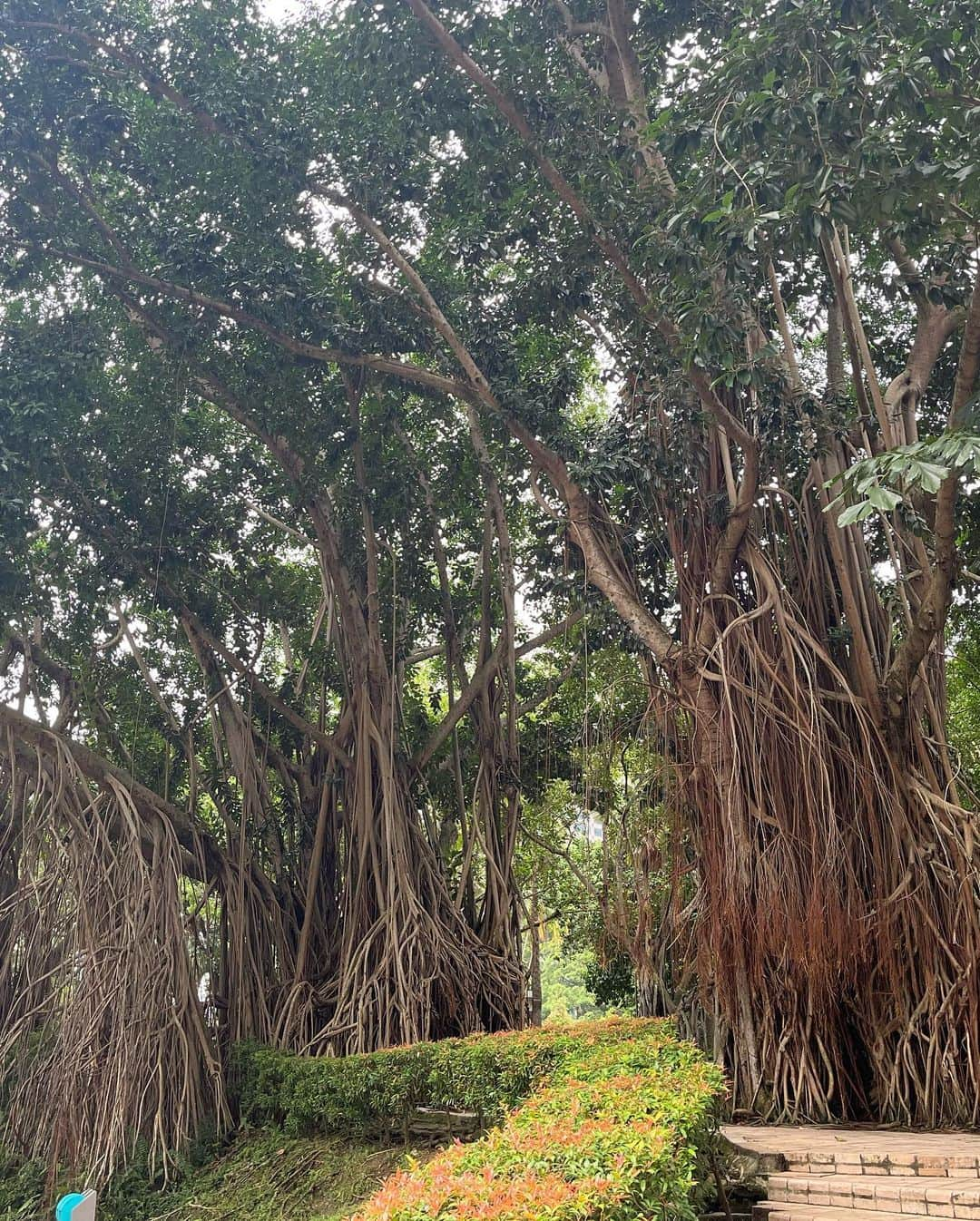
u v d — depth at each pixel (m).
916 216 7.77
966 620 14.84
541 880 18.22
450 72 10.62
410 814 13.48
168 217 12.20
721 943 10.03
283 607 15.40
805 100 7.37
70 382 12.09
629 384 12.08
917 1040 9.64
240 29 12.83
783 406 10.59
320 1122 10.88
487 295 12.73
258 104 12.02
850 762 10.05
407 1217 3.41
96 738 14.84
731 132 7.77
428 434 15.54
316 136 12.26
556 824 18.52
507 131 11.09
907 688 9.96
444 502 15.52
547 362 13.88
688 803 10.68
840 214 7.39
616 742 12.67
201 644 14.28
